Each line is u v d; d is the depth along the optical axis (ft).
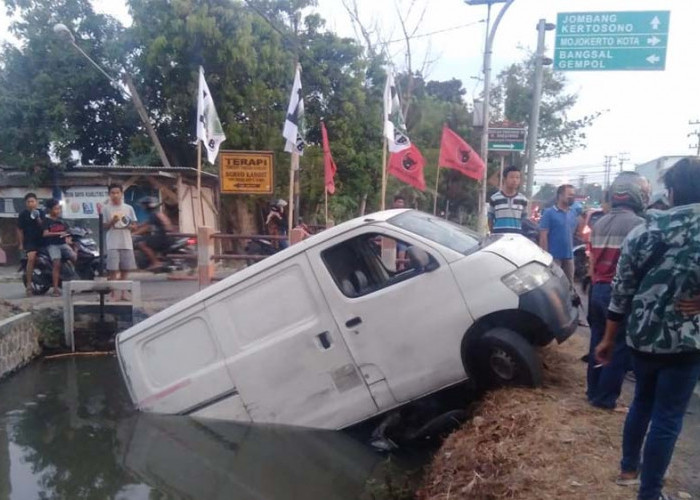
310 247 20.54
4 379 28.25
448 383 19.34
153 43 65.46
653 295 11.14
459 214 121.08
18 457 20.16
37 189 62.13
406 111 82.28
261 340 21.21
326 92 77.71
